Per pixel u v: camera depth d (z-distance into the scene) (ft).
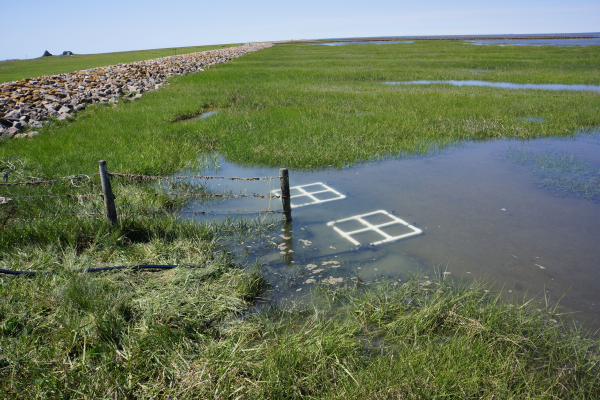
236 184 25.52
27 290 12.74
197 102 53.42
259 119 40.88
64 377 9.34
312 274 14.97
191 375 9.62
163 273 14.44
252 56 178.60
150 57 184.44
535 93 55.93
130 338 10.68
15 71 114.73
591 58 113.39
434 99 50.98
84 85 62.49
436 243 16.90
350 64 113.70
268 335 11.47
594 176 24.77
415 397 8.87
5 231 16.43
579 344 10.80
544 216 19.30
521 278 14.16
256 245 17.43
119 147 31.40
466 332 11.11
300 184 25.14
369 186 24.20
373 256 16.10
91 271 14.11
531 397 9.00
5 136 35.70
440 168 27.25
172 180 25.04
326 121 39.60
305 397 9.21
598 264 14.98
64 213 18.85
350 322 11.76
